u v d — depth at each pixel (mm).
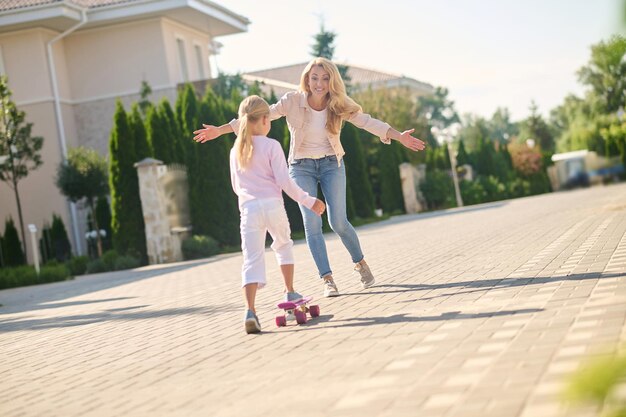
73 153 33281
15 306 16047
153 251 26094
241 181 7785
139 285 16516
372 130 9289
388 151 47625
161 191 26359
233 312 9414
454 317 6539
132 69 40125
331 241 22500
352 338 6277
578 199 32938
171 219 26844
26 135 30516
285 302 7543
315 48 58062
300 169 9445
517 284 8055
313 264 14758
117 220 26547
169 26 40875
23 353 8383
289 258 8000
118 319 10422
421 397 4105
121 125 26609
